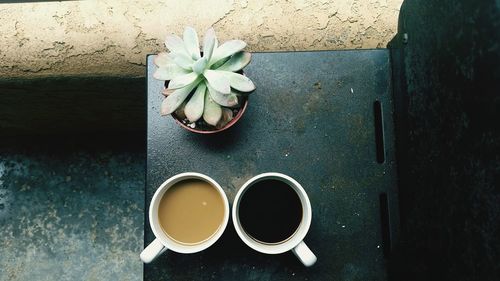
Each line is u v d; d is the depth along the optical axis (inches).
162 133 20.9
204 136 20.8
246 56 19.0
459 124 14.6
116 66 23.7
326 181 20.7
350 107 21.3
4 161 32.5
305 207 18.9
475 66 13.7
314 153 20.9
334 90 21.4
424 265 17.4
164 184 18.9
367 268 20.2
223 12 23.2
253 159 20.8
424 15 17.2
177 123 20.6
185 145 20.8
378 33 23.1
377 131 21.6
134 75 24.2
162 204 19.5
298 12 23.2
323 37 23.2
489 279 13.1
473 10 13.8
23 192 32.2
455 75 14.9
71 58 23.4
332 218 20.5
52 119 30.2
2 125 31.0
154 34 23.1
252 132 21.0
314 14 23.1
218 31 23.1
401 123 20.2
